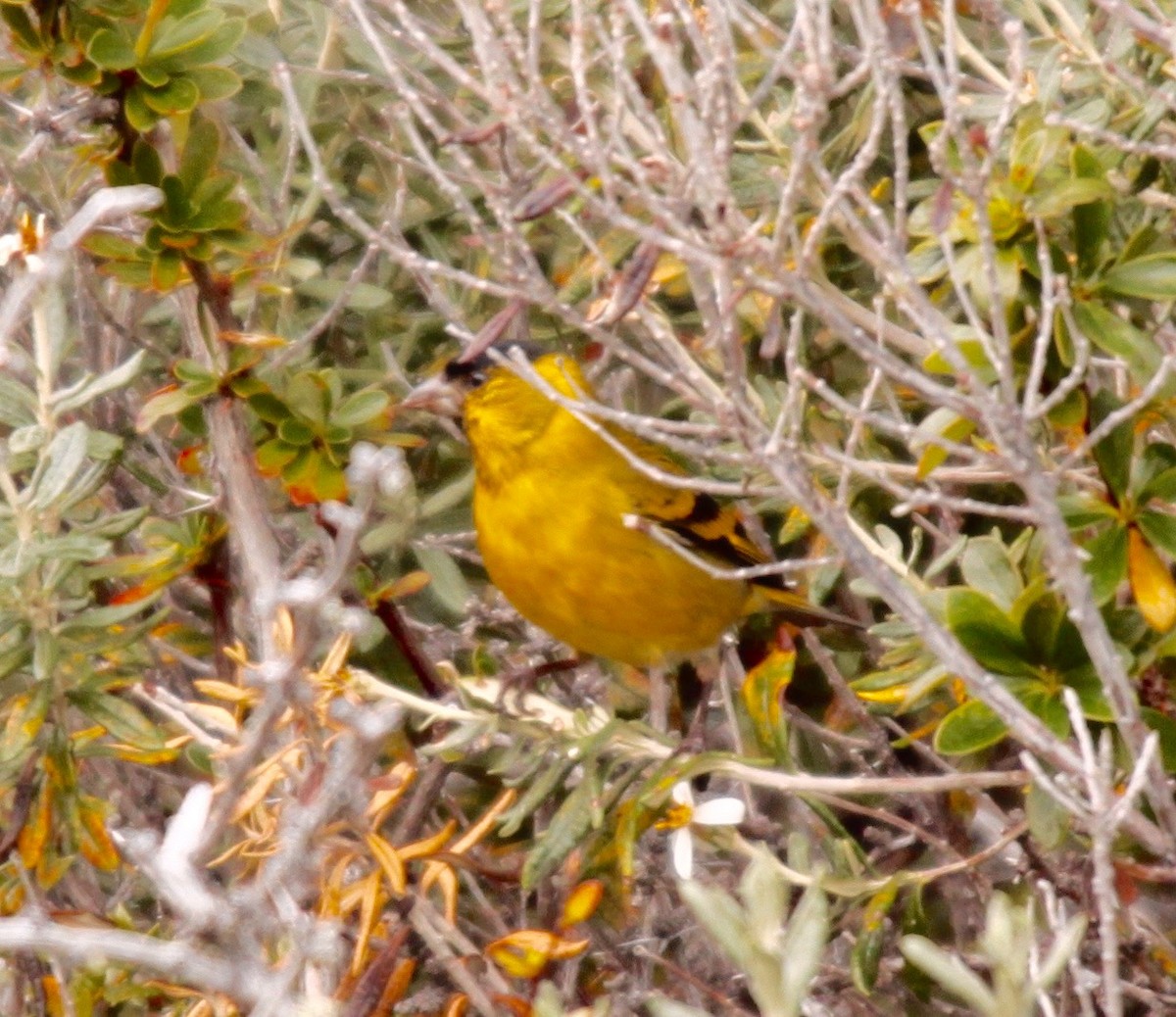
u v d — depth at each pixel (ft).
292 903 20.42
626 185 21.80
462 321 32.94
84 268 35.22
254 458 30.45
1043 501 21.31
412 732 36.29
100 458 27.32
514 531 33.65
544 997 20.92
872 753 37.96
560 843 27.12
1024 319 27.14
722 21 21.72
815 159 21.42
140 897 35.42
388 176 38.81
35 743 28.07
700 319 36.76
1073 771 21.45
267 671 21.26
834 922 29.35
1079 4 29.40
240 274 30.30
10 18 28.32
